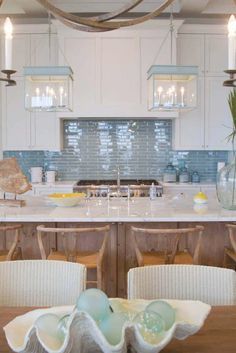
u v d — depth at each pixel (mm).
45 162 6051
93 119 5988
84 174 6090
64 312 1412
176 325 1198
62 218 3049
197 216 3080
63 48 5422
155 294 1835
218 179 3426
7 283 1881
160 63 5430
